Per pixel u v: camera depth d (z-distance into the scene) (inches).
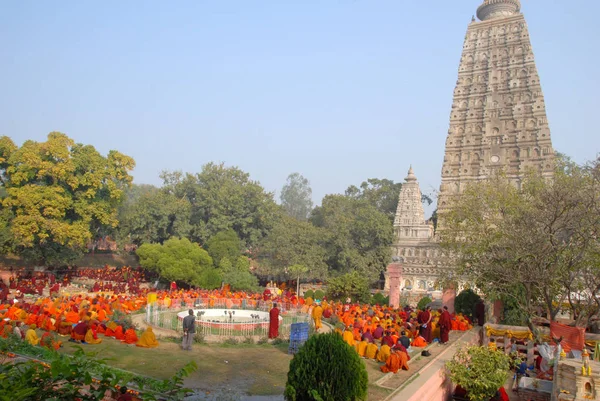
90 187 2427.4
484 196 1413.6
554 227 1096.8
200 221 2977.4
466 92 2987.2
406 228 3065.9
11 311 1071.6
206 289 2094.0
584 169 1163.9
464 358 830.5
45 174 2266.2
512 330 1147.3
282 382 718.5
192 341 943.0
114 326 997.8
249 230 3014.3
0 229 2191.2
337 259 2716.5
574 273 1088.8
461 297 1471.5
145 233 2933.1
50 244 2342.5
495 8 3038.9
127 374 607.5
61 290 2038.6
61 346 855.7
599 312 1091.9
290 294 2160.4
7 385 386.6
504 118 2837.1
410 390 689.0
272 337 1045.2
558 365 740.0
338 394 541.0
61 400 425.7
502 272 1148.5
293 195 5935.0
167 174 3309.5
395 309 1604.3
